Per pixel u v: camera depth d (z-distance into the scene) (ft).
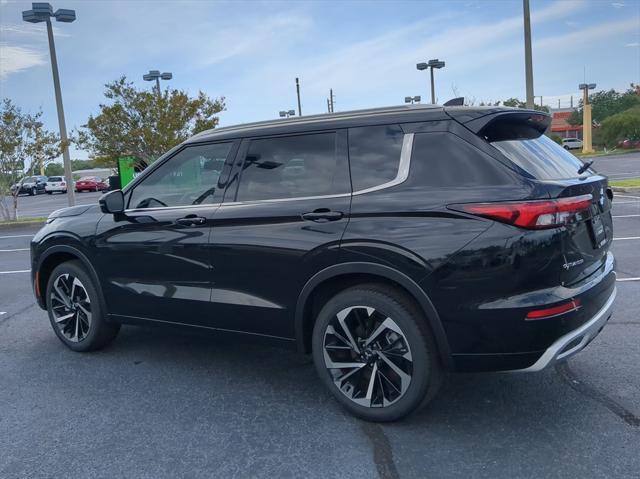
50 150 63.57
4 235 53.31
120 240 15.15
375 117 12.20
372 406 11.81
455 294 10.59
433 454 10.68
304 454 10.87
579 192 10.80
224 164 13.79
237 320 13.34
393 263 11.02
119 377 15.02
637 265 24.61
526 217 10.13
